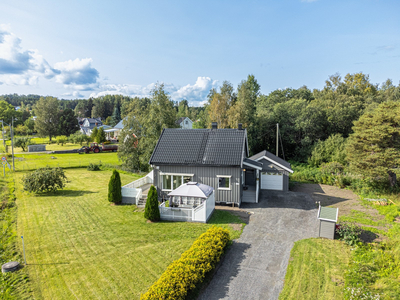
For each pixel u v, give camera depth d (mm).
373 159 24359
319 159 37812
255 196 22375
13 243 14641
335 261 12375
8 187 26797
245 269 11836
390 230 15562
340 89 63031
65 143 71375
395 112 24672
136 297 9977
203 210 17141
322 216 14852
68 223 17453
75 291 10383
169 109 36000
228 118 46156
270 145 48781
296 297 9867
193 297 9898
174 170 21141
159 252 13383
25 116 115562
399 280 10047
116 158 48094
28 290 10477
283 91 66062
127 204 21359
